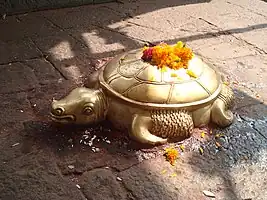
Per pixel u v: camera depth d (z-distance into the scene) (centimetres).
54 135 110
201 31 193
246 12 225
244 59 164
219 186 95
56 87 137
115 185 94
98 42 177
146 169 99
